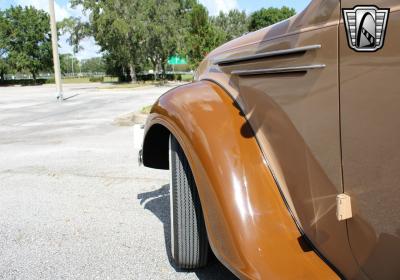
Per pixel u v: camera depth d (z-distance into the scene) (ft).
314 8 5.61
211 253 9.36
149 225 12.34
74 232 11.99
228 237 6.63
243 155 7.14
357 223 5.36
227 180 6.94
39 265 10.07
